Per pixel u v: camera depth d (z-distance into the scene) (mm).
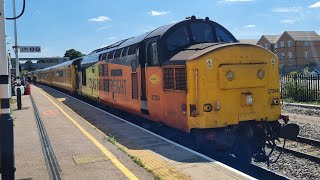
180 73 9055
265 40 98312
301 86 22188
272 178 8391
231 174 6883
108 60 16344
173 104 9492
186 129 9031
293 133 8914
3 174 5637
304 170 8789
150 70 10852
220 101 8602
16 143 10031
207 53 8516
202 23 10727
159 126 11844
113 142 9898
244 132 8891
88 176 6848
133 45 12469
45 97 28594
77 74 27609
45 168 7453
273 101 9148
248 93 8828
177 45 10234
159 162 7809
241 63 8789
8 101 5641
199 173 6992
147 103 11242
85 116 16219
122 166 7461
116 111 17312
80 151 8867
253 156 9219
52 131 11883
